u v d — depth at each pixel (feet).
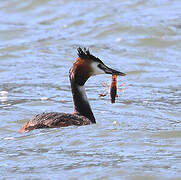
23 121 44.70
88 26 84.58
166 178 31.32
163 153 35.27
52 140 37.50
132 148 36.24
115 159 34.24
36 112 47.75
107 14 89.56
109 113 47.42
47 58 69.82
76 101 42.57
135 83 59.06
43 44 76.48
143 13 89.35
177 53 70.85
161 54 70.49
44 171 32.71
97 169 32.68
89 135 38.37
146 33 77.30
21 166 33.65
